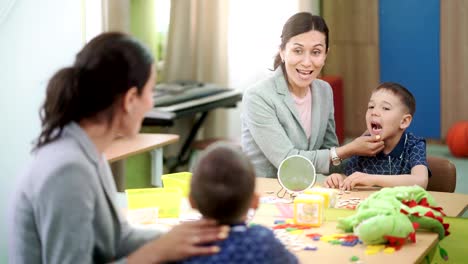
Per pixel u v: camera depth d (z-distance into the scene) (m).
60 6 3.43
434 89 6.34
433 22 6.27
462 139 5.85
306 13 2.78
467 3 6.11
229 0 5.61
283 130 2.83
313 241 1.98
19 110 3.26
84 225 1.52
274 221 2.17
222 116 5.65
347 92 6.69
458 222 2.25
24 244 1.57
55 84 1.56
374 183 2.60
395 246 1.92
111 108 1.56
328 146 3.02
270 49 5.91
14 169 3.26
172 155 5.36
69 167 1.51
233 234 1.48
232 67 5.80
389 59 6.50
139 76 1.56
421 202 2.15
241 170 1.49
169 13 5.28
